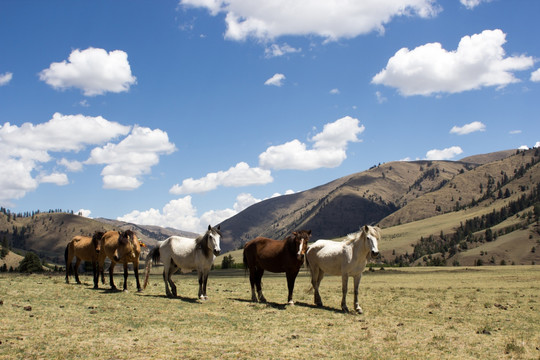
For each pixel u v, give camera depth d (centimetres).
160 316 1359
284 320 1416
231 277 6191
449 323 1493
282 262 1795
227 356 957
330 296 2356
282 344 1090
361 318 1526
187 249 1833
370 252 1614
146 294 1886
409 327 1379
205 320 1339
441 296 2530
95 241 1994
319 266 1850
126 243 1883
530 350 1123
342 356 1005
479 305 2067
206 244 1795
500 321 1574
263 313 1529
